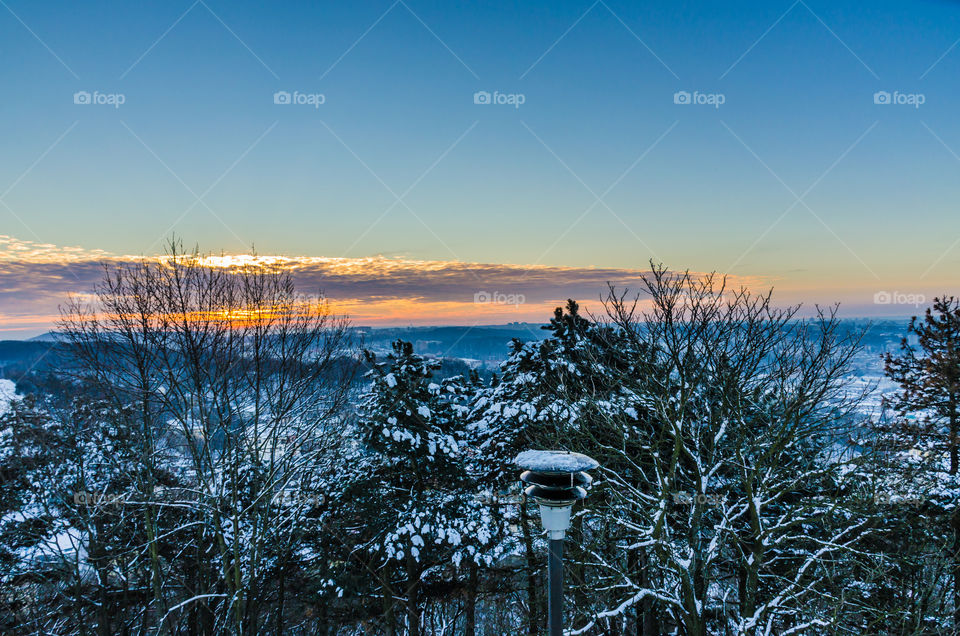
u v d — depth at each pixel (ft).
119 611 63.93
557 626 18.34
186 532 59.93
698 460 43.14
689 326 48.55
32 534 51.83
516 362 63.41
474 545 60.18
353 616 64.13
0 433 51.44
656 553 42.80
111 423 53.57
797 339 48.75
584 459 18.81
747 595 39.22
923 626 41.70
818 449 45.83
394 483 66.54
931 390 61.21
